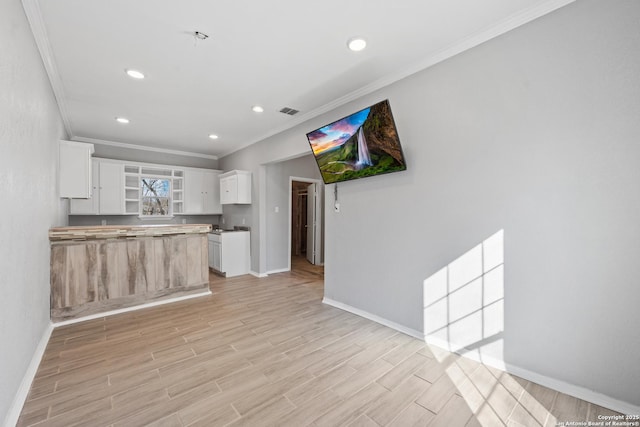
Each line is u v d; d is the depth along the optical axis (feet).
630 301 5.31
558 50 6.05
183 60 8.35
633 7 5.25
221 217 21.49
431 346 8.19
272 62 8.48
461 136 7.63
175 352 7.79
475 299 7.38
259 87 10.11
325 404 5.71
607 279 5.53
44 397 5.84
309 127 12.97
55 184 10.36
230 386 6.27
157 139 16.89
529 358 6.49
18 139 5.66
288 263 18.81
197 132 15.51
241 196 17.42
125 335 8.86
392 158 8.76
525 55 6.50
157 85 9.89
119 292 11.02
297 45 7.65
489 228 7.11
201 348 8.02
